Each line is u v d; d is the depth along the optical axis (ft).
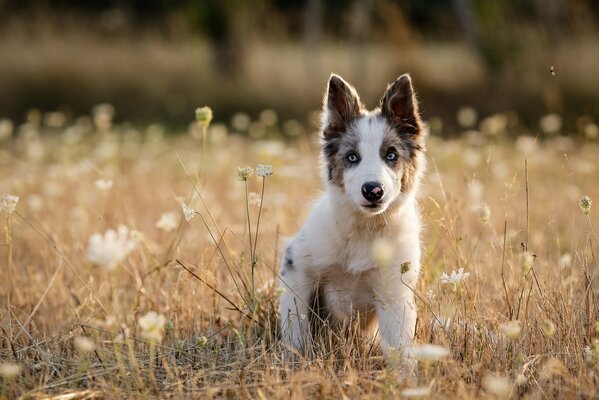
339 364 23.36
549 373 20.77
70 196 43.14
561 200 43.62
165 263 26.76
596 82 80.23
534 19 94.32
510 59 84.17
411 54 88.58
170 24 111.24
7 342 23.71
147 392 20.13
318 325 26.05
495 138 63.16
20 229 35.19
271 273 29.37
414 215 26.68
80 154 59.36
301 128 73.10
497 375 20.44
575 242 35.35
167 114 87.97
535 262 29.76
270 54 101.14
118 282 29.99
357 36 96.94
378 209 24.43
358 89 85.56
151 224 37.37
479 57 87.81
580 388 20.17
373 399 19.74
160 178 50.98
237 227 35.55
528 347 23.06
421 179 28.66
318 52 98.12
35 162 53.47
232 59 96.78
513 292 25.52
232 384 20.74
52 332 25.08
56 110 90.58
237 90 89.76
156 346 23.58
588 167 43.75
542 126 72.02
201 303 26.68
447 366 21.33
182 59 99.50
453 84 84.07
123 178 47.39
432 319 24.58
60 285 28.81
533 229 36.70
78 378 21.12
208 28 95.76
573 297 25.08
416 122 27.63
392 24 94.07
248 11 99.55
